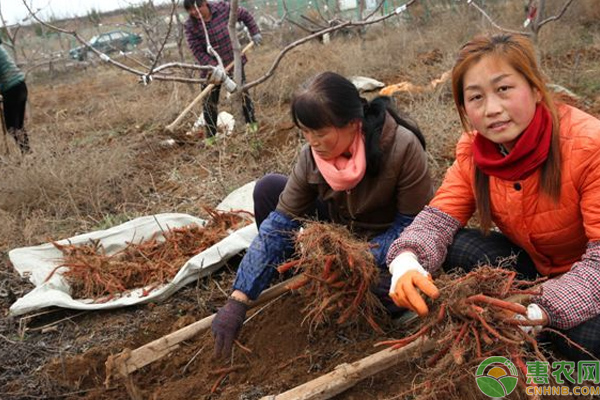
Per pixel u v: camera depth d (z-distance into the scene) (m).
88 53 15.70
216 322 2.13
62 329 2.80
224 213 3.45
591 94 5.37
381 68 7.80
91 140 6.03
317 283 2.14
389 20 11.12
